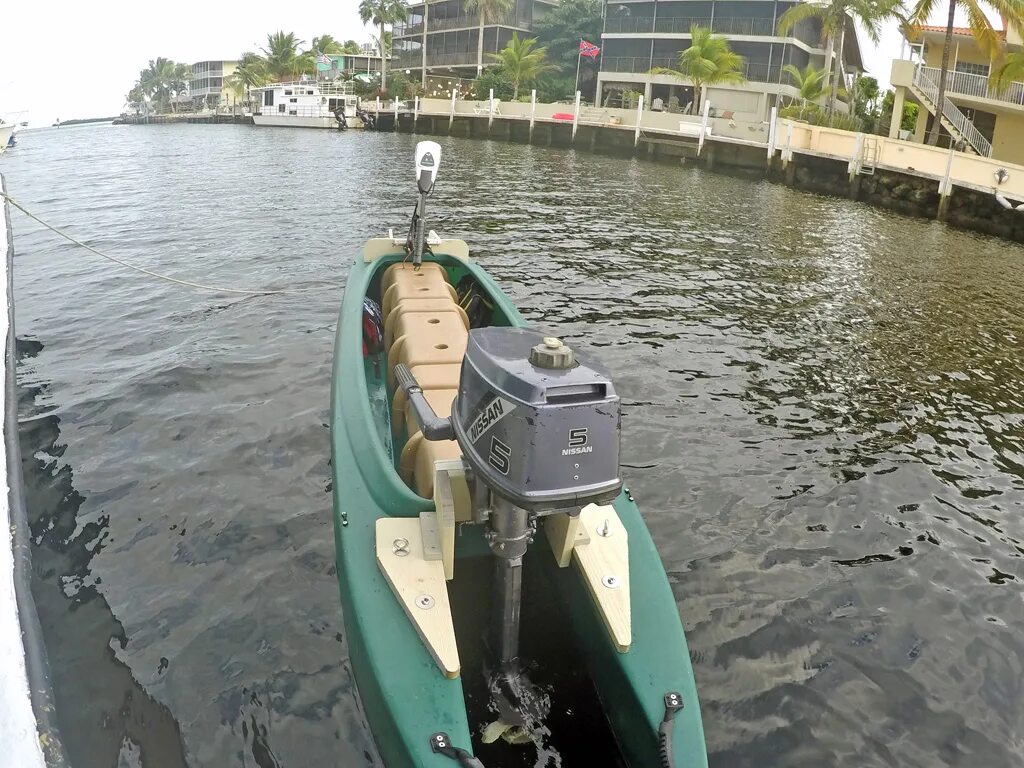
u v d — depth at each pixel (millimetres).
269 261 11375
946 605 4270
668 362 7715
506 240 13594
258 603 3979
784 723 3438
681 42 42188
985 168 19797
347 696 3398
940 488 5527
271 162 28438
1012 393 7422
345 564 3156
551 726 2938
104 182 22219
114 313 8703
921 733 3430
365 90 61844
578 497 2477
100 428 5848
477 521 2875
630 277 11273
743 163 31672
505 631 2918
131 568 4246
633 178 26797
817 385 7355
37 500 4895
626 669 2760
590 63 49969
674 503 5125
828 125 34031
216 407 6195
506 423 2484
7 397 5523
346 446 3965
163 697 3381
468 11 54719
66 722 3211
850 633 4020
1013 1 24859
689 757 2465
